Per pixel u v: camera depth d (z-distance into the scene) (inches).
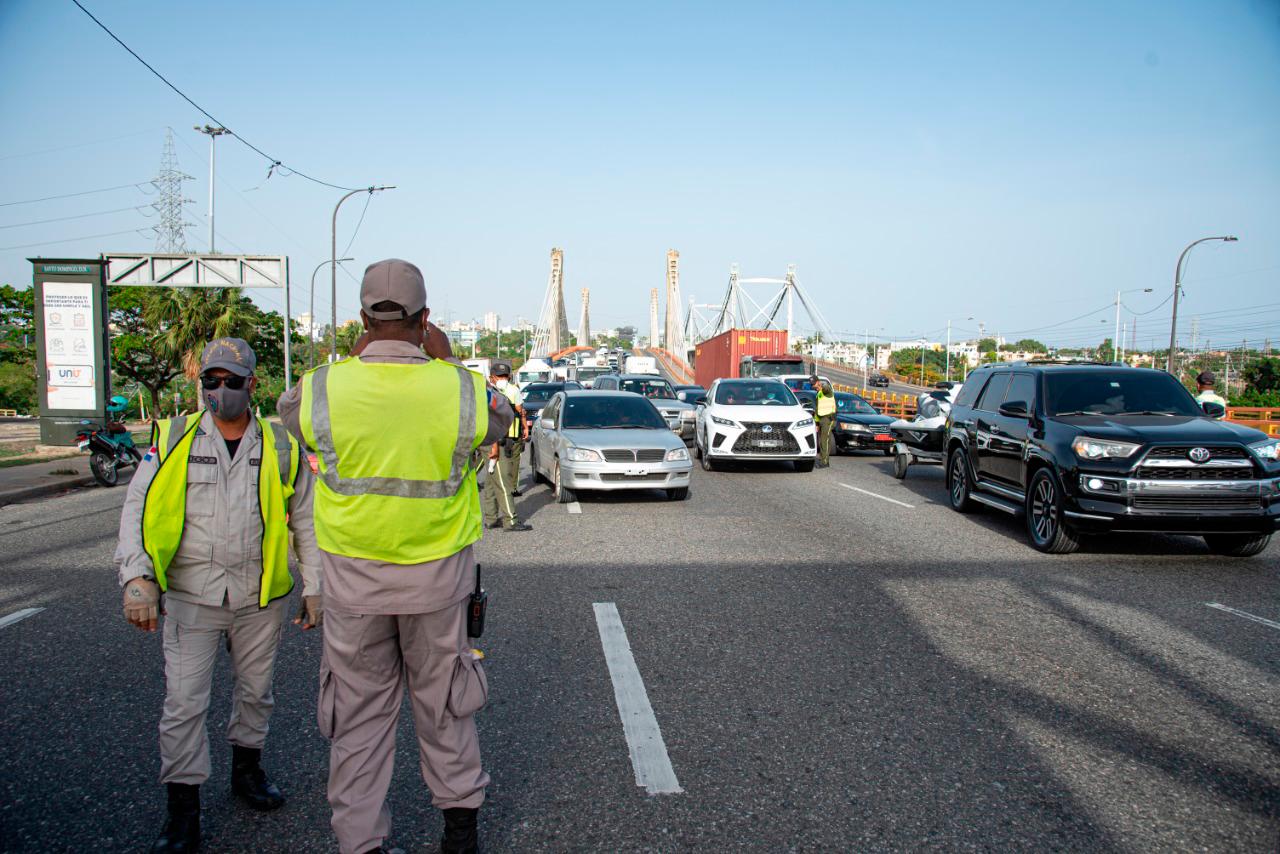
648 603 243.4
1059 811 127.3
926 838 119.6
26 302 1905.8
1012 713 164.2
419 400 100.0
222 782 138.0
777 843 118.3
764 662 193.0
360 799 104.3
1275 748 149.6
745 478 580.7
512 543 335.3
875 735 153.9
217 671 189.0
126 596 109.9
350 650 102.7
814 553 315.9
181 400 1546.5
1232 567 295.7
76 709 167.0
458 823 110.2
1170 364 1396.4
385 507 99.3
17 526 392.8
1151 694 174.4
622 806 128.7
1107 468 291.9
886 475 604.4
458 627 106.8
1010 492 356.8
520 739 152.4
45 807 128.5
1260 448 290.4
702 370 1643.7
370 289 103.7
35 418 2132.1
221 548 117.9
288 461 123.3
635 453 438.9
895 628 219.5
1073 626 222.1
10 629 221.5
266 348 1857.8
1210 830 122.2
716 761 143.7
